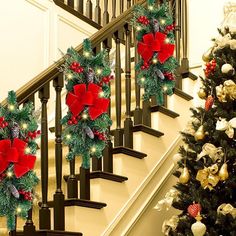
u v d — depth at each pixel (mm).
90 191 3156
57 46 4895
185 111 4137
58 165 2963
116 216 3244
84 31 5277
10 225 2607
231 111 3121
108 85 3068
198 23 4809
